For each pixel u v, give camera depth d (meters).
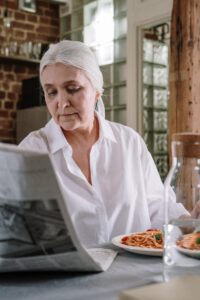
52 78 1.41
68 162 1.48
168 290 0.53
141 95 4.18
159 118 4.34
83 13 4.64
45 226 0.66
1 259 0.74
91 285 0.74
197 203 0.89
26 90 4.49
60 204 0.63
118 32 4.28
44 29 4.81
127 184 1.54
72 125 1.43
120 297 0.53
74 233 0.66
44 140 1.54
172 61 2.65
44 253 0.71
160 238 1.06
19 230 0.68
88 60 1.43
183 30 2.57
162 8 3.86
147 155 1.66
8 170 0.62
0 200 0.65
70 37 4.82
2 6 4.47
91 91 1.46
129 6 4.17
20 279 0.78
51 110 1.46
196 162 0.82
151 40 4.27
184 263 0.70
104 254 0.96
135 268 0.86
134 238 1.08
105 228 1.46
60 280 0.77
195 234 0.71
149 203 1.59
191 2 2.53
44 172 0.61
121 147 1.60
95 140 1.56
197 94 2.56
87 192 1.46
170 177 0.86
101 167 1.55
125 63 4.21
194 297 0.51
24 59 4.36
